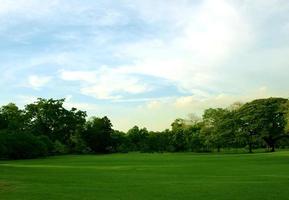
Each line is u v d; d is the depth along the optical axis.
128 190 27.08
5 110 128.88
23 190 27.16
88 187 28.84
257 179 33.69
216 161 66.56
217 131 124.25
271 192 25.50
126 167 54.38
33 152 106.31
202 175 39.09
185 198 23.64
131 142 170.38
